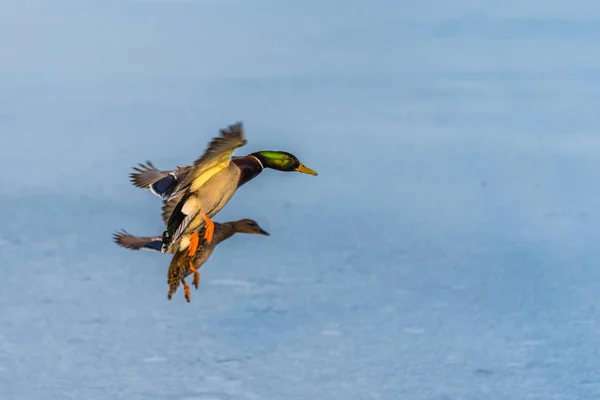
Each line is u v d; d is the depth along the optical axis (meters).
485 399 9.73
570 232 15.52
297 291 12.80
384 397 9.81
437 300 12.48
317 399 9.78
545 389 9.98
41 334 11.28
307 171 7.28
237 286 12.93
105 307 12.14
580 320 11.72
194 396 9.80
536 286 12.95
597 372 10.30
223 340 11.16
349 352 10.85
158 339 11.19
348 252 14.45
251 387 10.02
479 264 13.88
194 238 6.74
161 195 6.81
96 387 9.98
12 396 9.76
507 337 11.27
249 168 7.11
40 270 13.48
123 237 8.12
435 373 10.36
